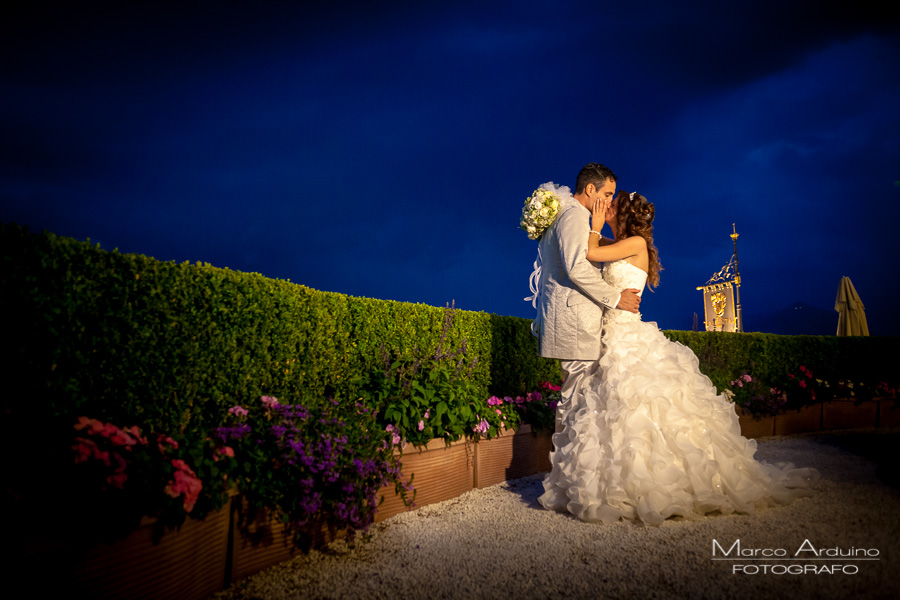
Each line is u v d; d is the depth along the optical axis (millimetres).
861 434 7180
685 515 3223
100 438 2035
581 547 2846
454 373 4621
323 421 3020
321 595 2367
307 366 3486
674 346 3908
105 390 2338
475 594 2340
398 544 3023
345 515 2822
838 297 12258
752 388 7184
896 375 9086
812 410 7676
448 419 4059
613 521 3217
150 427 2461
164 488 2039
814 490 3699
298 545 2865
